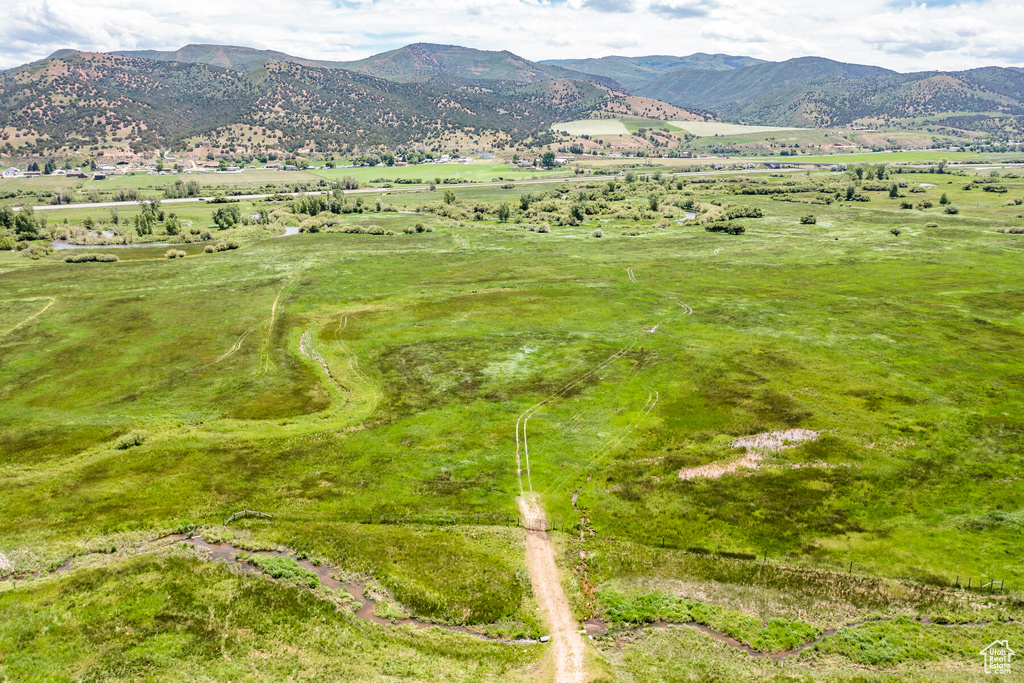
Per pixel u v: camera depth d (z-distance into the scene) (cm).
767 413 6206
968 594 3797
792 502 4762
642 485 5025
